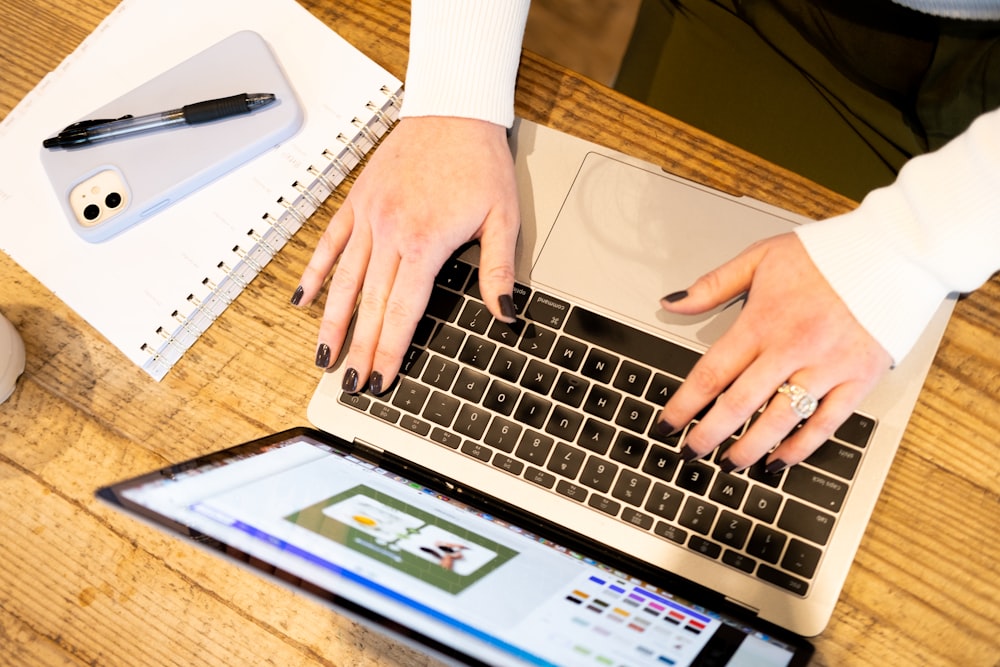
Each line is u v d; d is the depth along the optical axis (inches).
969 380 25.1
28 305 29.0
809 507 23.8
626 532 24.4
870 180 33.4
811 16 33.7
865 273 23.2
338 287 26.9
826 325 23.4
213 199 28.5
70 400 28.3
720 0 35.6
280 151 28.7
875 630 24.0
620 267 26.2
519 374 25.7
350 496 22.7
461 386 25.9
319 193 28.7
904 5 30.2
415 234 25.9
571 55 53.7
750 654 20.5
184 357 28.3
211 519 19.4
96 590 26.9
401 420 26.0
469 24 26.4
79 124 28.2
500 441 25.4
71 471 27.8
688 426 25.2
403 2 29.8
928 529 24.4
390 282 26.5
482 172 26.2
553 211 26.9
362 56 29.2
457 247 26.7
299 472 23.0
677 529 24.2
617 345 25.5
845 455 23.9
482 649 17.8
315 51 29.4
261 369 27.9
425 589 19.3
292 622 26.1
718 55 35.5
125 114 28.9
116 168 28.2
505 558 22.0
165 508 19.1
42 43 31.0
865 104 33.6
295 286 28.5
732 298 25.2
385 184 26.7
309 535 20.2
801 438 23.5
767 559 23.7
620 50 53.4
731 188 27.3
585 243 26.5
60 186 28.3
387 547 20.5
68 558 27.2
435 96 26.7
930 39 31.9
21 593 27.1
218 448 27.4
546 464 25.0
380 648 25.6
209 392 27.9
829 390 23.7
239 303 28.5
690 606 22.8
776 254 24.4
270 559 19.0
